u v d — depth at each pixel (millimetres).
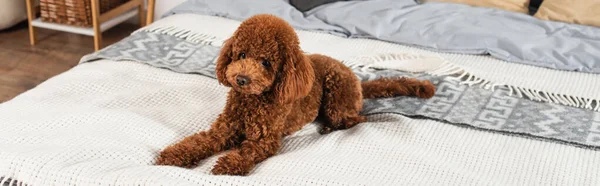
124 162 1494
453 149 1623
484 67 2168
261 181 1386
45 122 1620
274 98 1542
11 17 3408
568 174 1525
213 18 2549
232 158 1498
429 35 2361
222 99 1883
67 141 1537
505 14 2537
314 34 2420
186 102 1857
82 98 1831
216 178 1391
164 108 1792
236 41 1486
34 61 3117
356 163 1504
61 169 1398
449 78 2029
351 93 1733
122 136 1598
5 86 2816
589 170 1547
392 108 1829
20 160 1421
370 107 1859
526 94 1938
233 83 1457
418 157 1555
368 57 2170
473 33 2330
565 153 1622
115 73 1995
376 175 1451
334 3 2654
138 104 1810
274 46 1460
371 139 1641
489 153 1609
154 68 2049
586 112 1849
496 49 2256
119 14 3422
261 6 2594
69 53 3250
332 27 2467
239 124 1593
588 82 2068
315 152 1588
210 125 1724
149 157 1547
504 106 1864
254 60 1459
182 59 2113
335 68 1727
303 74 1498
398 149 1602
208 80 1986
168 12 2658
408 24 2428
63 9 3250
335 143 1646
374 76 2045
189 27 2393
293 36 1496
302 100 1647
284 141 1674
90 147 1511
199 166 1547
